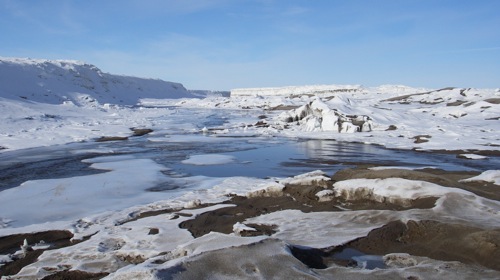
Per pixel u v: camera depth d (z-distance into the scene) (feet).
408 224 27.86
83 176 55.77
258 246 20.70
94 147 89.25
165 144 96.07
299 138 109.19
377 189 36.88
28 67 272.10
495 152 78.84
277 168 63.00
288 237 26.99
